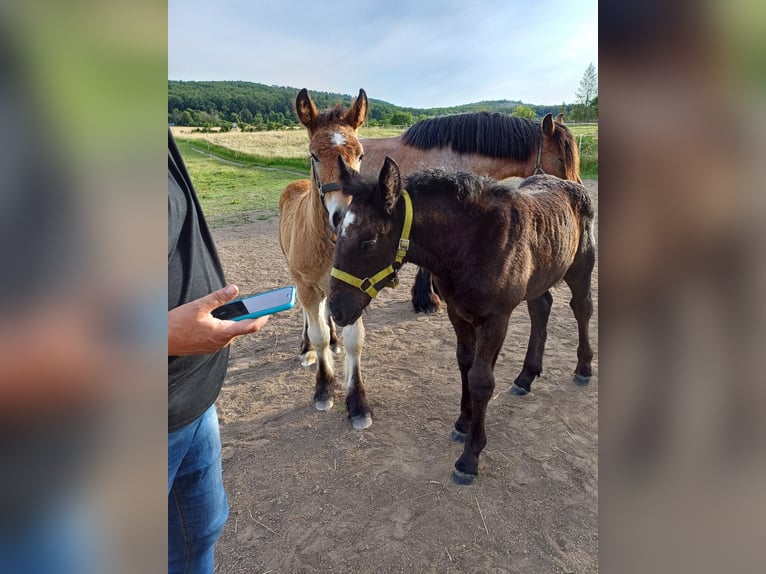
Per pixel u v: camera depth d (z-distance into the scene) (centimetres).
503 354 426
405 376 394
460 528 241
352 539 238
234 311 127
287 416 344
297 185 418
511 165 540
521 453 294
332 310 247
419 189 255
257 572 223
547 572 217
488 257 249
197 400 135
